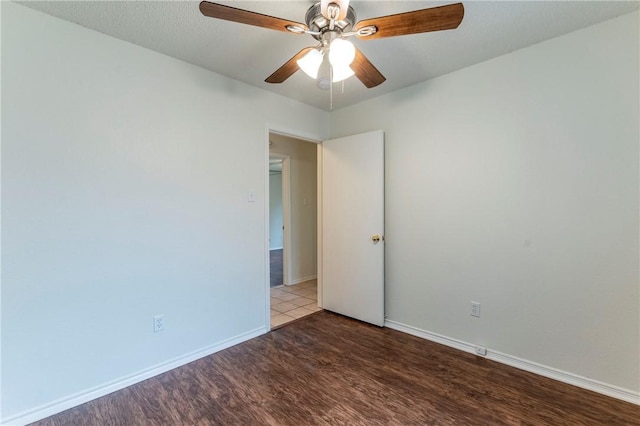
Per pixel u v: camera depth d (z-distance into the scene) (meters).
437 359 2.34
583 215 1.94
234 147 2.60
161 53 2.16
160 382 2.07
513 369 2.19
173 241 2.25
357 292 3.14
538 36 1.98
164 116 2.19
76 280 1.84
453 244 2.52
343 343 2.63
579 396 1.88
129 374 2.04
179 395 1.92
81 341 1.86
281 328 2.96
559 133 2.02
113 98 1.96
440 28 1.44
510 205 2.22
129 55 2.02
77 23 1.81
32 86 1.68
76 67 1.82
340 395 1.91
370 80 1.94
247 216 2.71
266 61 2.29
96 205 1.90
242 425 1.66
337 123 3.42
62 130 1.78
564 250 2.02
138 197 2.07
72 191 1.82
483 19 1.78
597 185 1.89
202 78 2.39
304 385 2.02
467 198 2.43
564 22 1.83
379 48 2.11
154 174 2.14
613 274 1.85
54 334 1.76
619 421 1.66
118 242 1.99
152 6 1.66
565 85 1.98
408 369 2.20
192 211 2.34
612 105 1.83
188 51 2.14
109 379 1.96
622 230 1.82
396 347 2.55
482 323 2.38
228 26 1.85
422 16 1.35
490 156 2.31
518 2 1.63
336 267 3.33
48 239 1.74
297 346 2.58
